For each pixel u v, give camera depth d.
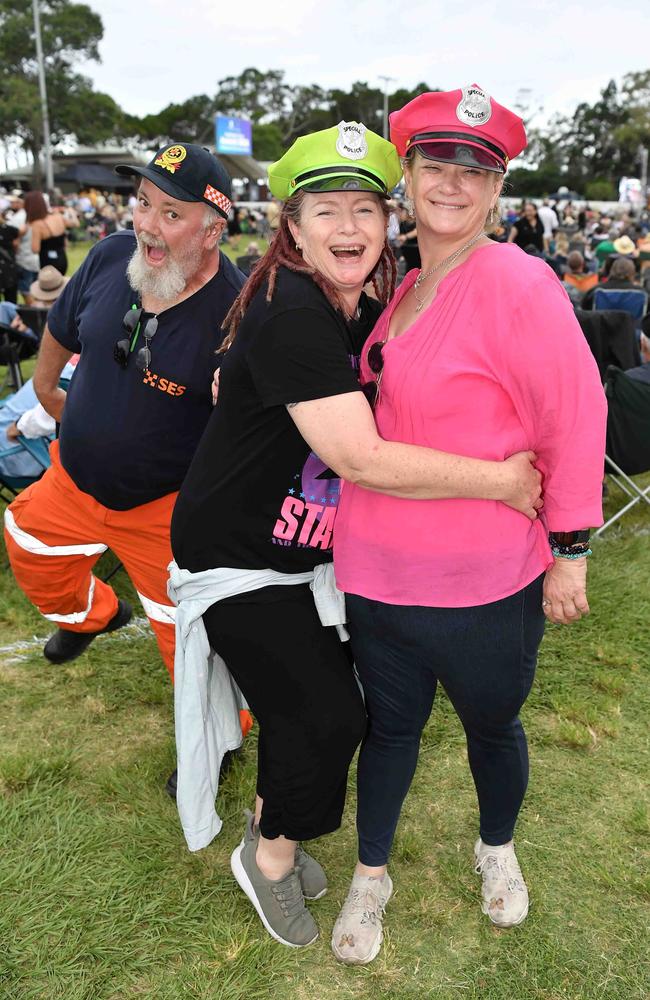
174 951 2.12
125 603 3.25
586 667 3.39
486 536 1.75
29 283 9.77
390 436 1.76
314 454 1.83
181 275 2.26
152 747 2.89
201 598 1.92
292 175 1.70
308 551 1.91
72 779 2.74
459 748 2.91
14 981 2.04
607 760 2.85
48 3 66.12
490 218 1.83
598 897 2.30
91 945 2.13
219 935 2.17
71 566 2.76
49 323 2.64
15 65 65.94
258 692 1.95
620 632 3.63
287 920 2.13
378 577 1.83
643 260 11.45
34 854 2.41
